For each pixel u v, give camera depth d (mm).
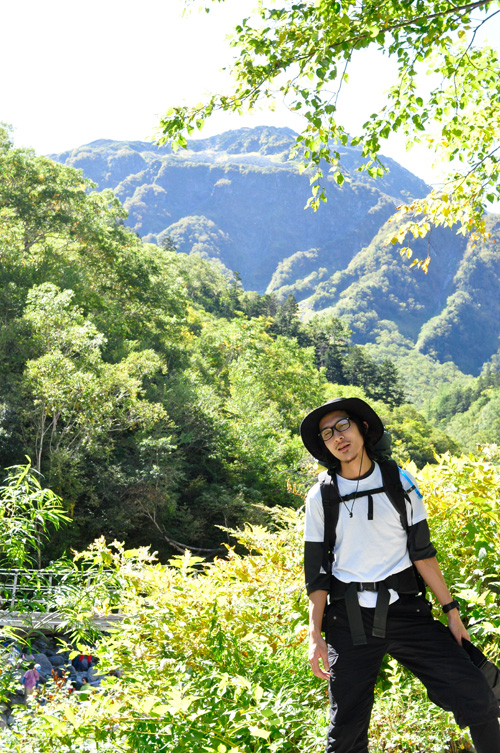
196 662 2717
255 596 3227
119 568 3486
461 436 154750
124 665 2902
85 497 29438
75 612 3492
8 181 44875
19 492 3805
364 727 2100
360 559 2139
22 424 27500
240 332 60812
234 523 33906
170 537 31938
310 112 4809
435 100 5500
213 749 2037
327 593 2213
